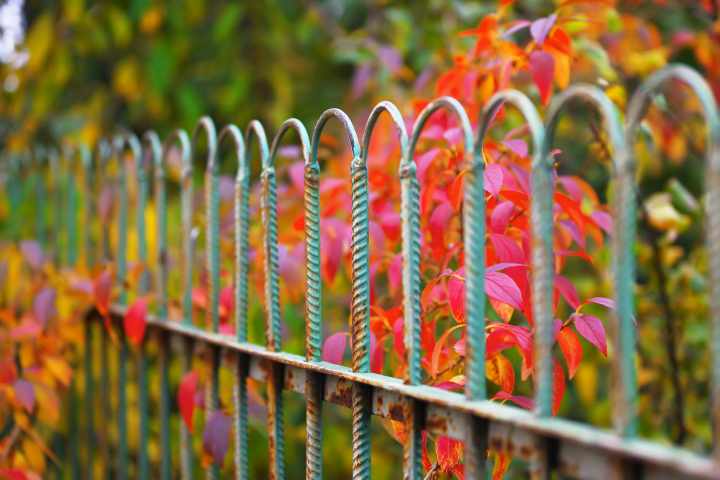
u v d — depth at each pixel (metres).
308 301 1.48
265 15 4.23
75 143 3.81
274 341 1.60
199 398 2.00
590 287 2.97
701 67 3.93
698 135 2.98
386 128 2.29
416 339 1.24
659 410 2.69
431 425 1.20
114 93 4.37
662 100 2.37
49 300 2.29
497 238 1.47
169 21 4.17
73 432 2.64
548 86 1.68
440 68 3.08
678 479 0.84
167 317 2.12
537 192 1.03
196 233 2.14
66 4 3.84
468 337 1.12
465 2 3.41
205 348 1.89
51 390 2.28
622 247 0.92
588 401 3.00
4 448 2.23
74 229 2.71
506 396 1.47
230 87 4.08
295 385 1.55
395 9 3.84
